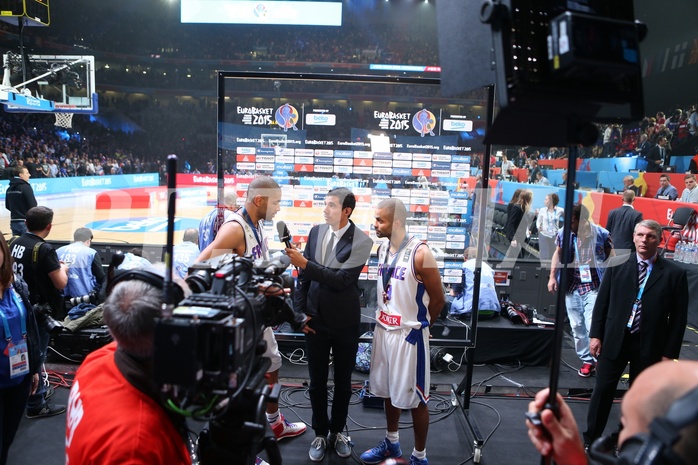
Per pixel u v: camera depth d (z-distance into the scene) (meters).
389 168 2.41
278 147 2.44
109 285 0.93
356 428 2.83
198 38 18.75
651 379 0.61
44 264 2.83
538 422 0.87
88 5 17.97
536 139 0.84
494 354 3.68
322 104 2.39
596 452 0.73
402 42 18.55
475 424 2.67
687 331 4.59
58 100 9.55
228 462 0.93
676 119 9.15
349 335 2.34
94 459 0.78
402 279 2.16
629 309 2.51
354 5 18.39
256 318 0.94
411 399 2.20
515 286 3.25
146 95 18.86
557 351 0.85
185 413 0.77
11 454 2.46
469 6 0.85
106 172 14.48
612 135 10.12
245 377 0.85
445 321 2.63
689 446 0.48
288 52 18.69
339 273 2.20
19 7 8.12
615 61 0.72
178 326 0.71
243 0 15.41
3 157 11.37
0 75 12.28
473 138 2.38
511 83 0.74
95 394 0.85
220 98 2.42
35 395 2.79
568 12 0.71
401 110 2.37
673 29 9.67
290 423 2.75
